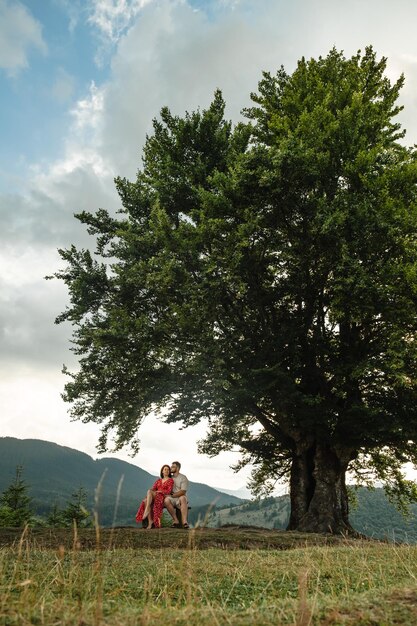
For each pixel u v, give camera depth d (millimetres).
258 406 20438
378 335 18812
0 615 2781
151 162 21422
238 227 17203
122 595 4430
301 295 18953
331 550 8570
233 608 3768
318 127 19000
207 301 17344
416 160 19109
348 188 19156
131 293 18969
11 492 46562
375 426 17562
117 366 17875
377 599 3451
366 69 22031
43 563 5574
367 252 17297
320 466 18906
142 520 12461
